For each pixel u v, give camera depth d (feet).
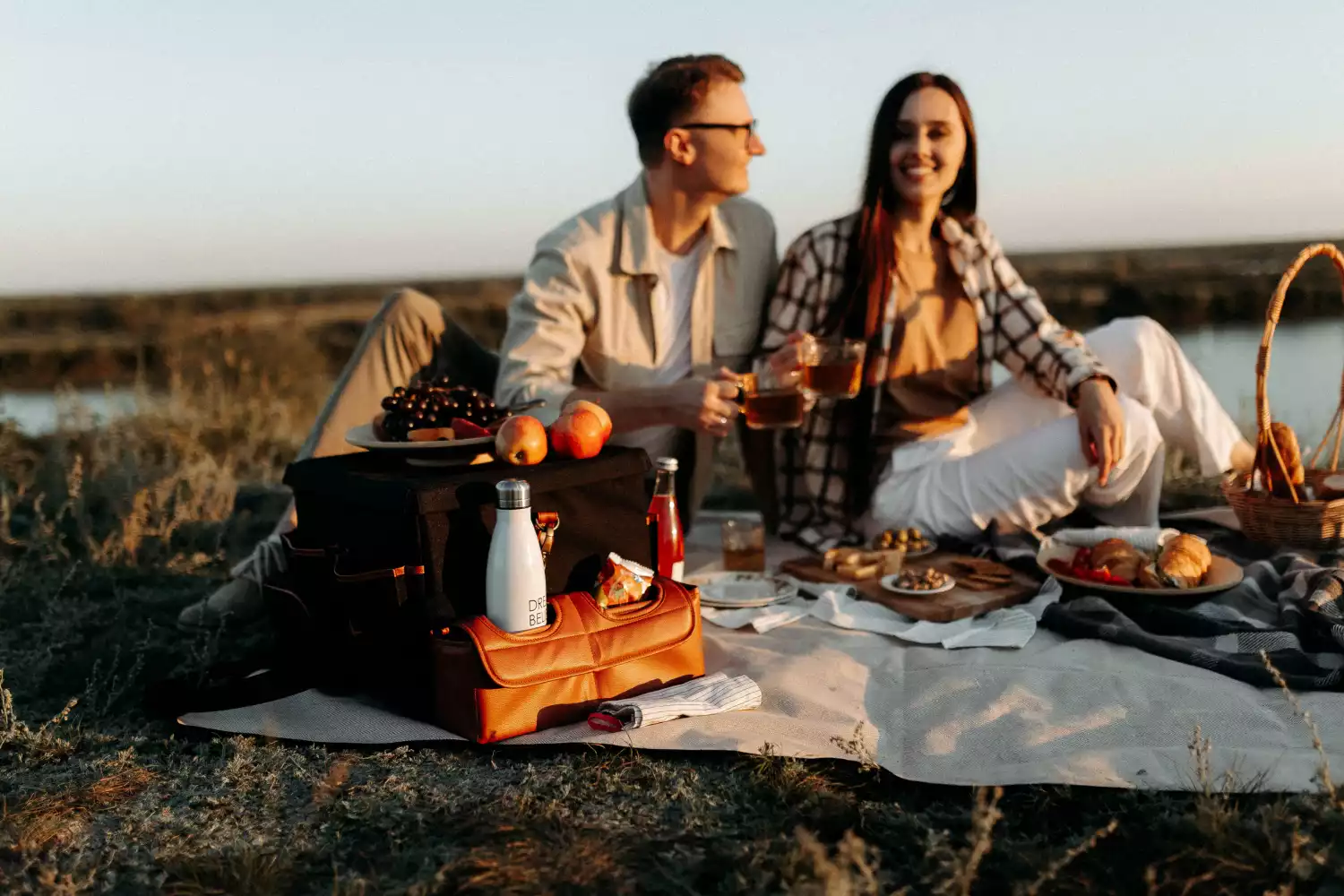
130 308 103.86
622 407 11.73
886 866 6.52
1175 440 14.14
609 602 9.05
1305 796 6.85
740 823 7.07
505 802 7.35
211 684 9.37
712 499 18.84
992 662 9.73
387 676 9.13
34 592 12.28
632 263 12.88
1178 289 83.10
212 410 24.48
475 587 8.87
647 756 8.11
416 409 9.86
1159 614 10.36
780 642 10.55
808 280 13.35
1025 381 13.55
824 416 13.71
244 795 7.64
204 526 15.20
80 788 7.70
